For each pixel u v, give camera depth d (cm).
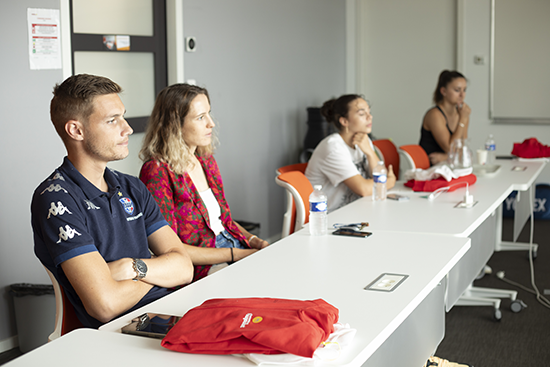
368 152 317
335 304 141
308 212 267
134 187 181
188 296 151
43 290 265
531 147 420
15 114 270
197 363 109
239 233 248
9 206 272
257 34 462
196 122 225
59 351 116
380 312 136
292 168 312
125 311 156
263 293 151
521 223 363
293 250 195
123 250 169
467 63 600
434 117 439
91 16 320
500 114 591
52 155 289
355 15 647
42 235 156
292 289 154
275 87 495
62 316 161
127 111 350
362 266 174
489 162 409
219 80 416
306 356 105
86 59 319
